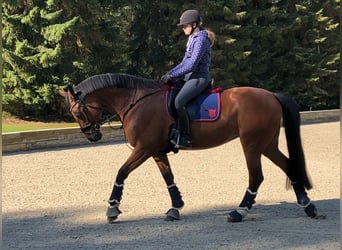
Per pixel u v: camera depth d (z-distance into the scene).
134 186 7.15
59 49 14.12
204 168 8.70
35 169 8.48
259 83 19.78
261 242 4.60
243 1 18.19
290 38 20.45
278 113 5.39
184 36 17.39
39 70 14.70
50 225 5.25
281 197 6.51
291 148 5.48
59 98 15.23
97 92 5.46
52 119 15.78
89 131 5.54
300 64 20.56
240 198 6.46
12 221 5.41
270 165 8.91
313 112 17.73
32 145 10.80
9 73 14.70
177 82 5.38
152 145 5.31
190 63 5.11
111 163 9.17
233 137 5.45
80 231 5.02
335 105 22.80
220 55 17.70
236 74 19.00
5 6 14.33
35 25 14.45
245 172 8.33
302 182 5.50
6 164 8.94
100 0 16.08
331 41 21.84
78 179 7.70
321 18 20.94
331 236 4.77
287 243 4.57
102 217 5.56
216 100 5.32
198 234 4.88
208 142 5.36
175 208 5.41
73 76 15.11
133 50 17.75
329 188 7.06
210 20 18.02
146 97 5.37
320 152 10.63
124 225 5.23
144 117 5.29
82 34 14.95
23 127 13.96
